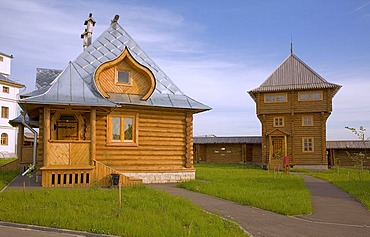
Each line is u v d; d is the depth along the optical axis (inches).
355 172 1168.8
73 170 587.5
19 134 911.0
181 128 741.9
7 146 2009.1
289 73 1508.4
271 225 363.9
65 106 600.1
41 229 322.7
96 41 781.9
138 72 715.4
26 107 630.5
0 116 1975.9
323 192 641.0
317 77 1467.8
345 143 1547.7
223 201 490.9
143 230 305.0
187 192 564.7
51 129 666.8
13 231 318.0
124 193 478.9
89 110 633.6
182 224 336.5
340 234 335.3
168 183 699.4
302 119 1451.8
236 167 1385.3
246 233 322.7
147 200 430.6
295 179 839.1
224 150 1737.2
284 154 1448.1
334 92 1475.1
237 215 405.1
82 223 326.3
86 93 621.0
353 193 603.8
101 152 676.1
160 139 719.7
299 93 1450.5
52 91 602.2
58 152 586.6
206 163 1691.7
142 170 694.5
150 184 676.7
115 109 689.6
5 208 381.1
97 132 677.9
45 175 573.6
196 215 370.3
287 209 428.1
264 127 1486.2
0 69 2176.4
